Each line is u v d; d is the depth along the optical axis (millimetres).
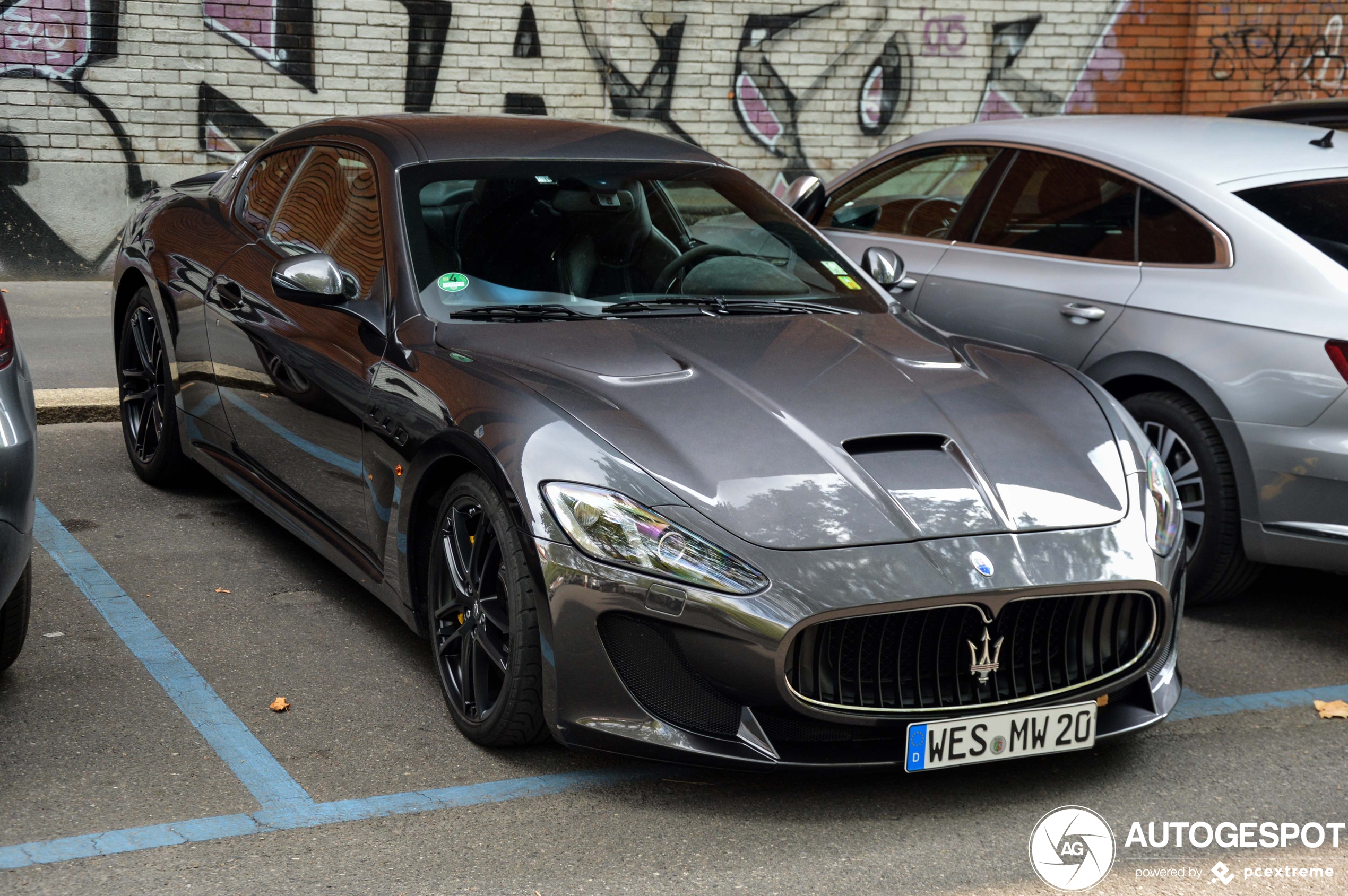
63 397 6027
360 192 4121
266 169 4816
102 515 4859
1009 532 2986
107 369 6703
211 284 4570
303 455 4004
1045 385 3662
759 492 2945
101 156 9305
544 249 3906
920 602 2824
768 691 2811
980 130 5602
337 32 9664
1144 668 3137
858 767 2877
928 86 11156
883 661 2908
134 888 2590
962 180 5531
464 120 4484
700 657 2840
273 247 4434
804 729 2914
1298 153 4828
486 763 3201
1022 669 3006
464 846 2828
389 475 3504
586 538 2902
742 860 2822
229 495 5180
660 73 10461
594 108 10367
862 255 5707
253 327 4230
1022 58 11344
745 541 2852
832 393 3357
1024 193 5234
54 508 4910
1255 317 4207
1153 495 3287
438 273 3746
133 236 5305
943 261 5367
